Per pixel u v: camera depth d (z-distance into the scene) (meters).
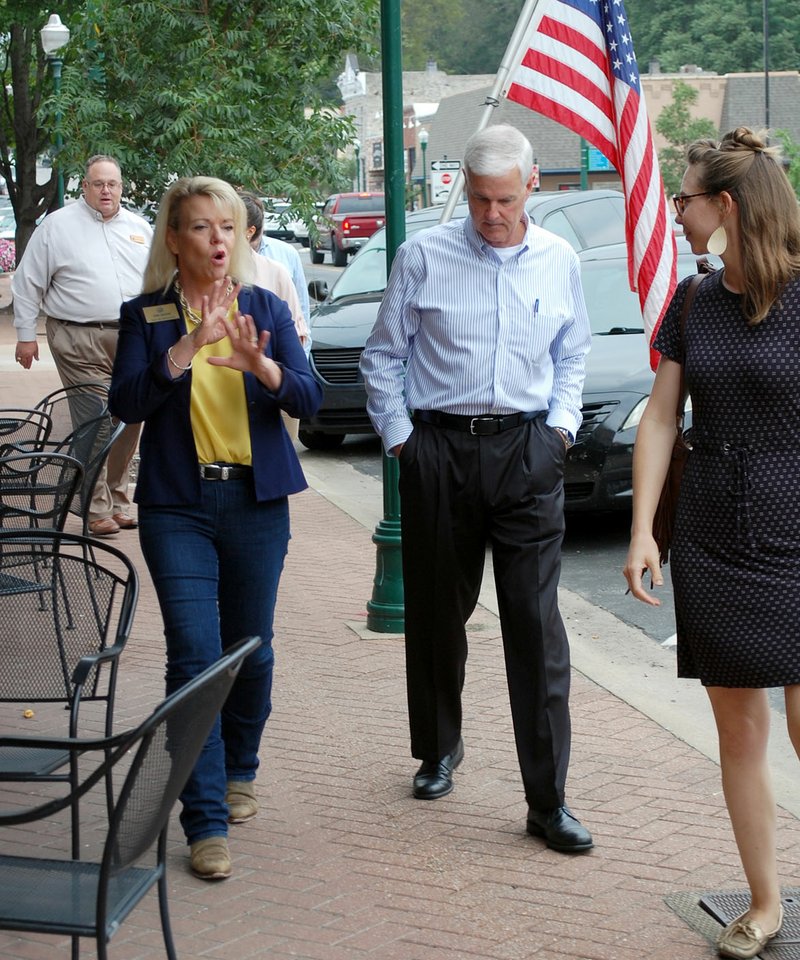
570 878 4.09
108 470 8.97
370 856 4.25
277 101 15.84
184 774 2.97
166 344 4.19
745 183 3.42
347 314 12.79
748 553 3.50
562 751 4.30
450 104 67.38
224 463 4.23
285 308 4.36
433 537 4.47
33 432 7.54
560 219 12.59
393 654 6.40
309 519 9.80
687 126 52.34
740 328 3.47
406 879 4.09
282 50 15.66
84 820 4.53
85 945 3.71
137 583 3.94
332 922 3.82
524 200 4.26
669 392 3.70
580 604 7.71
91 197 8.73
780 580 3.48
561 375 4.54
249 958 3.62
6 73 31.44
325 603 7.39
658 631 7.14
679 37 79.81
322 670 6.17
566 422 4.45
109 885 2.93
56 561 4.23
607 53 6.23
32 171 30.08
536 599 4.33
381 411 4.49
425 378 4.45
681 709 5.77
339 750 5.16
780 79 60.53
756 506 3.48
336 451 13.12
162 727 2.67
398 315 4.47
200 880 4.09
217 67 15.30
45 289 8.87
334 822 4.51
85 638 4.15
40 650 4.14
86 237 8.76
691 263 10.55
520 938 3.72
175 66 15.60
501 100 6.25
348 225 42.38
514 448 4.36
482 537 4.49
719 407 3.51
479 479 4.36
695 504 3.58
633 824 4.48
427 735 4.70
